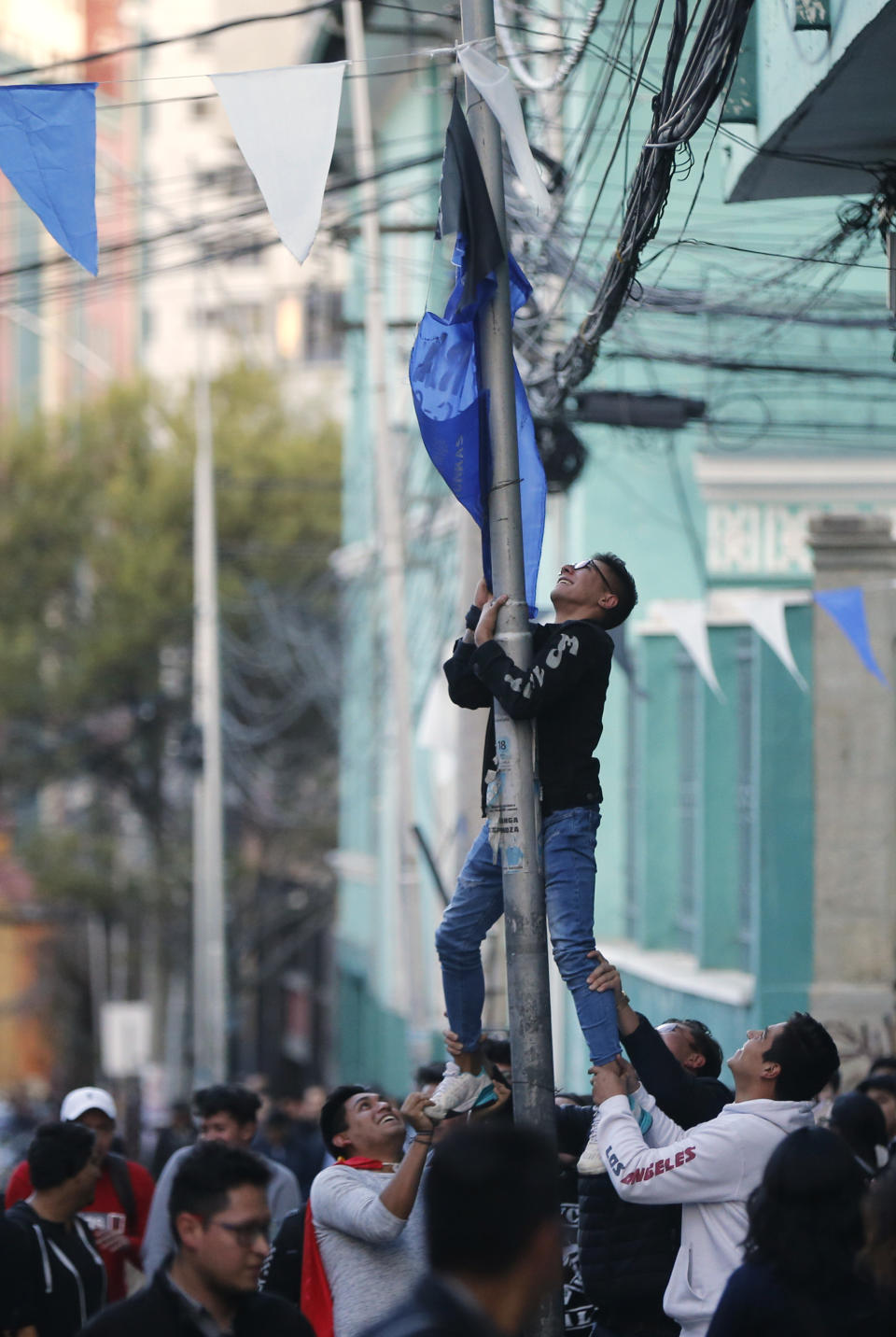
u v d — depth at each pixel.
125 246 30.94
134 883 93.81
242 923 97.19
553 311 26.33
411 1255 14.89
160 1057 103.06
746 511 40.50
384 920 65.94
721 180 29.14
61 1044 114.88
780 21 19.31
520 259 27.58
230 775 93.06
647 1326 14.07
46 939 112.69
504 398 13.77
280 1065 106.75
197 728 67.00
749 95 20.61
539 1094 13.25
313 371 115.25
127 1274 20.25
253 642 93.31
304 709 92.50
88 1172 17.16
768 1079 13.21
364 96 41.19
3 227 127.75
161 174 146.25
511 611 13.61
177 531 94.50
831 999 29.23
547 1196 8.54
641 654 37.91
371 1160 15.65
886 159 20.72
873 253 29.69
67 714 94.06
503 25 23.67
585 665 13.34
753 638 32.31
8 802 104.06
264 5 102.12
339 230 40.47
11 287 73.56
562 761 13.59
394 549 41.00
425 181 56.03
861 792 29.84
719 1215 12.96
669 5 27.25
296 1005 103.12
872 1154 15.63
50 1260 16.72
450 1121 14.95
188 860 93.19
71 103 14.11
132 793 96.12
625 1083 13.70
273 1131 35.38
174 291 142.88
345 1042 75.75
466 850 33.22
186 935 96.38
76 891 94.38
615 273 19.94
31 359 144.25
